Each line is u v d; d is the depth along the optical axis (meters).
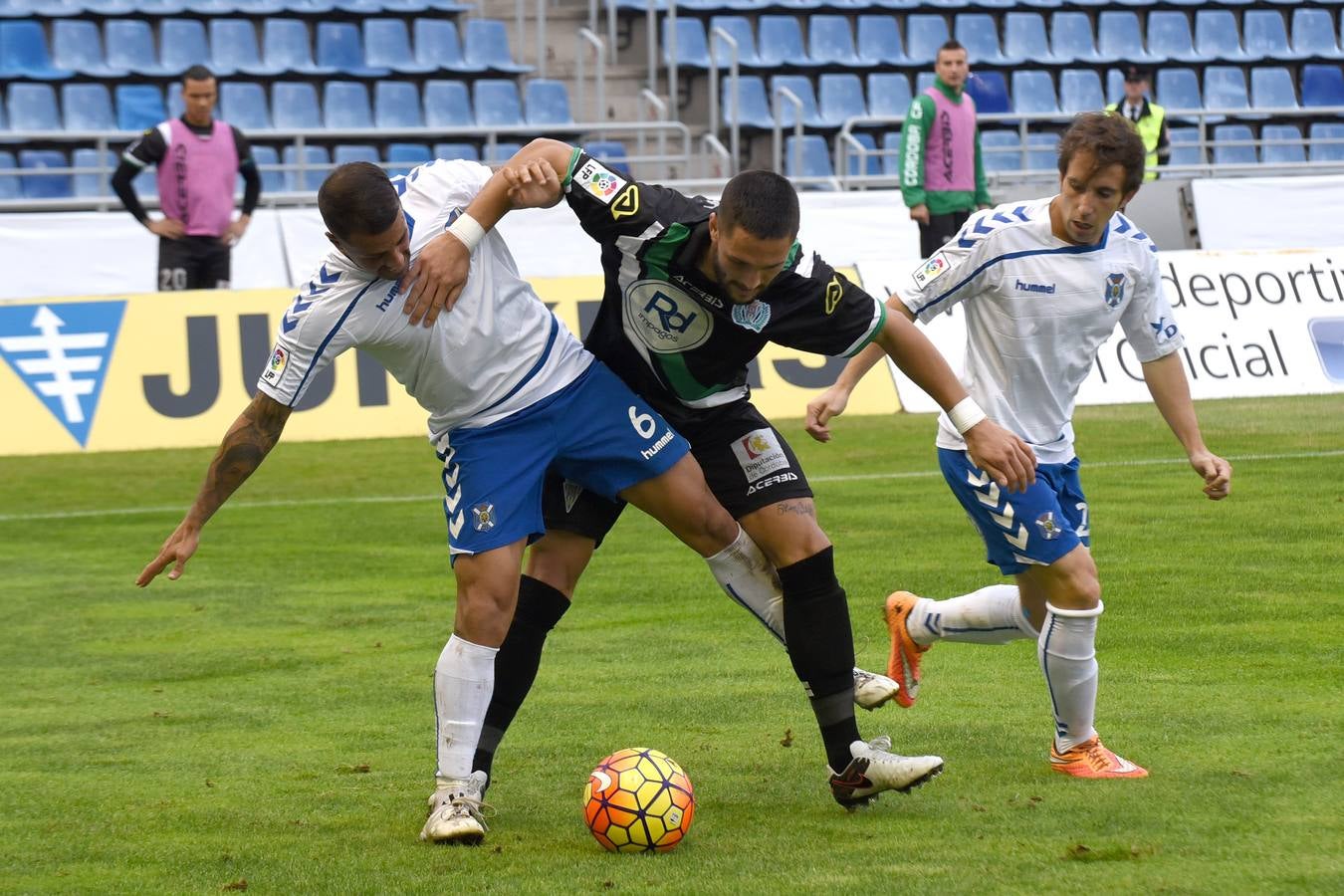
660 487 11.33
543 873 9.79
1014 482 10.98
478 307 10.77
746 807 11.23
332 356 10.72
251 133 43.16
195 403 32.09
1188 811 10.55
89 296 32.25
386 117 48.59
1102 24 56.09
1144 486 25.14
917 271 12.47
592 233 10.88
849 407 34.03
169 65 48.28
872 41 54.47
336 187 10.02
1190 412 12.53
